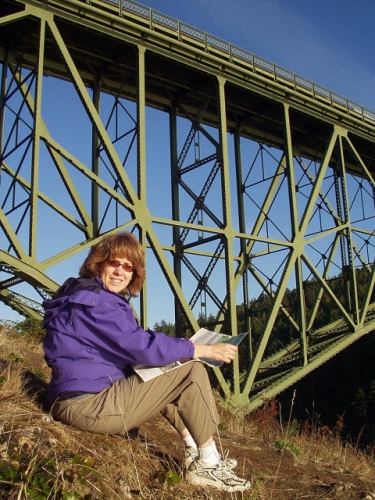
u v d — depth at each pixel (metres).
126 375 4.23
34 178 13.13
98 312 3.88
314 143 25.05
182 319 18.22
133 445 4.44
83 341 3.94
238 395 16.62
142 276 4.29
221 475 4.17
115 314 3.88
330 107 21.83
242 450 6.66
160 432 5.94
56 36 14.34
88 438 4.09
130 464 4.05
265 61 19.47
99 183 14.51
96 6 15.12
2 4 14.27
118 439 4.37
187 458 4.26
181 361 4.07
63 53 14.40
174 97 20.31
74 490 3.41
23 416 3.94
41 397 4.59
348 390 41.19
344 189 22.81
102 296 3.91
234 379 16.72
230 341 4.25
